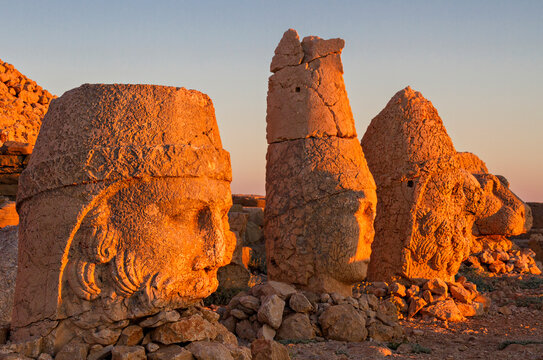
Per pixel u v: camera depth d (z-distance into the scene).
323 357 5.48
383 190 9.11
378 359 5.53
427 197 8.74
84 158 3.68
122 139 3.74
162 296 3.71
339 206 7.07
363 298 7.07
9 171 12.70
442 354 5.98
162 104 3.88
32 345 3.58
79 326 3.65
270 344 4.38
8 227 6.03
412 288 8.38
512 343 6.39
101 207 3.71
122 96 3.84
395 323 6.76
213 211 3.93
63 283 3.66
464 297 8.43
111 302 3.65
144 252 3.71
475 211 10.95
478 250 12.79
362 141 9.66
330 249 7.03
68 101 3.89
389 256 8.91
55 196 3.75
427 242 8.70
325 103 7.42
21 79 27.47
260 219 12.30
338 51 7.59
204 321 4.02
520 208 12.93
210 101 4.14
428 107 8.97
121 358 3.55
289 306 6.52
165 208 3.77
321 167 7.21
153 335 3.83
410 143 8.84
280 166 7.52
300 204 7.24
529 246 14.84
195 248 3.86
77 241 3.69
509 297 9.81
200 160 3.85
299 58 7.61
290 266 7.21
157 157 3.73
